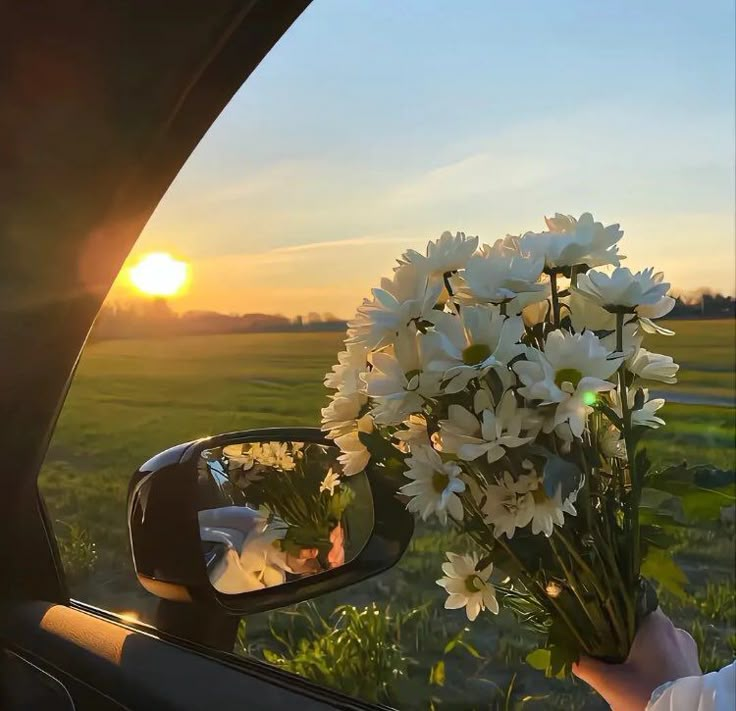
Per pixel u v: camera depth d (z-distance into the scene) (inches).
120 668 59.4
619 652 40.5
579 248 39.9
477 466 36.7
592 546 39.1
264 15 47.5
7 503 70.2
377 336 38.1
